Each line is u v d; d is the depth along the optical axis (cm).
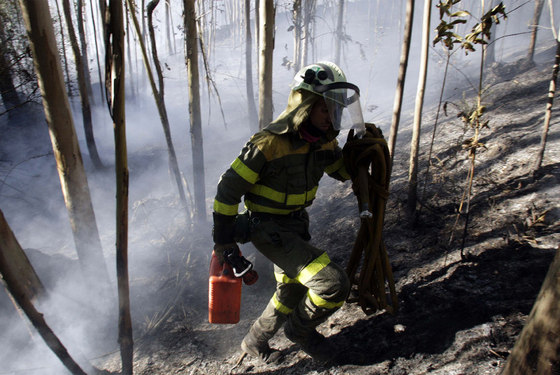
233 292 213
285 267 201
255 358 246
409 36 257
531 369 111
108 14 153
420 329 223
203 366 251
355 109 197
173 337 281
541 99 468
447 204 327
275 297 225
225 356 256
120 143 164
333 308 196
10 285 163
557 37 285
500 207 300
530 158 343
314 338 218
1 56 388
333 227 369
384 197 212
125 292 184
